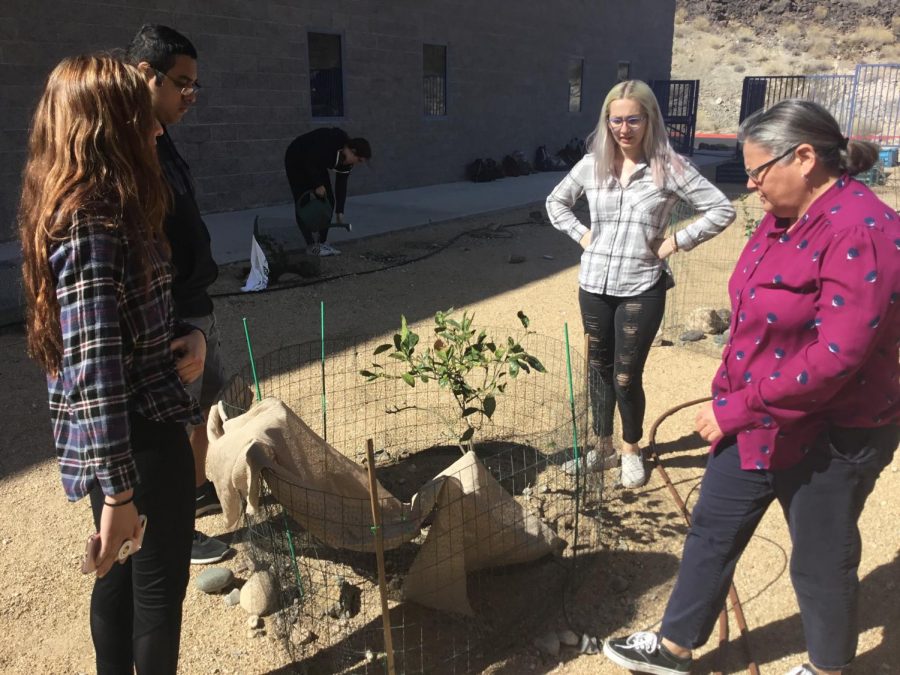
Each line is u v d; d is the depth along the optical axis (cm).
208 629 293
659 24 2411
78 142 174
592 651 279
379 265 920
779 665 271
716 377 243
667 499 380
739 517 236
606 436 394
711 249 1024
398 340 329
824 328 196
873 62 3681
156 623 213
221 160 1207
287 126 1295
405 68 1508
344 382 522
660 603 304
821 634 233
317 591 308
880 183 1578
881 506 372
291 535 311
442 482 279
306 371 548
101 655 221
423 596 294
